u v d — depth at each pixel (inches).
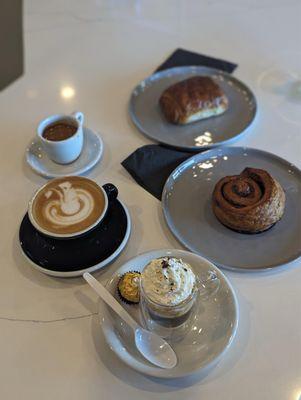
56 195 15.8
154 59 24.1
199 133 20.0
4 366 13.3
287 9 26.7
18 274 15.4
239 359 13.1
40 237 15.5
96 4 28.0
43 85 22.9
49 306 14.6
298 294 14.4
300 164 18.5
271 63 23.5
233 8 27.1
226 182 16.5
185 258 14.7
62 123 18.9
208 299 14.0
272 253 15.4
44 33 26.0
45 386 12.9
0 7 28.8
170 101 20.3
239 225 15.7
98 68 23.7
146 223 16.7
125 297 13.9
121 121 20.9
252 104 21.0
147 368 12.4
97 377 12.9
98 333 13.8
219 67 23.2
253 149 18.5
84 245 15.2
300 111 20.8
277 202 15.7
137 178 18.0
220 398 12.4
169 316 12.7
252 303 14.2
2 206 17.6
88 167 18.5
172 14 27.0
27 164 19.2
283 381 12.6
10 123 21.0
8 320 14.3
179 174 18.0
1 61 27.5
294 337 13.4
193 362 12.7
